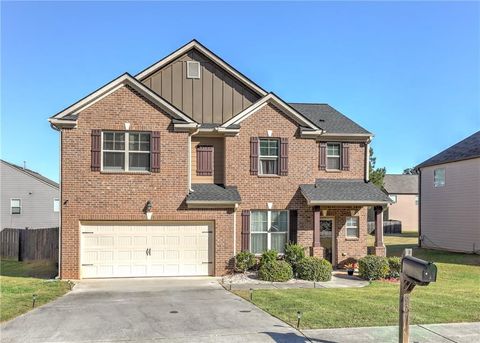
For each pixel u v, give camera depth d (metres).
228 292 14.88
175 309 12.11
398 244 35.00
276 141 20.42
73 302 13.20
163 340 9.24
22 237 27.22
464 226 28.14
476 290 15.40
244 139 20.09
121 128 18.22
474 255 26.62
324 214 21.06
